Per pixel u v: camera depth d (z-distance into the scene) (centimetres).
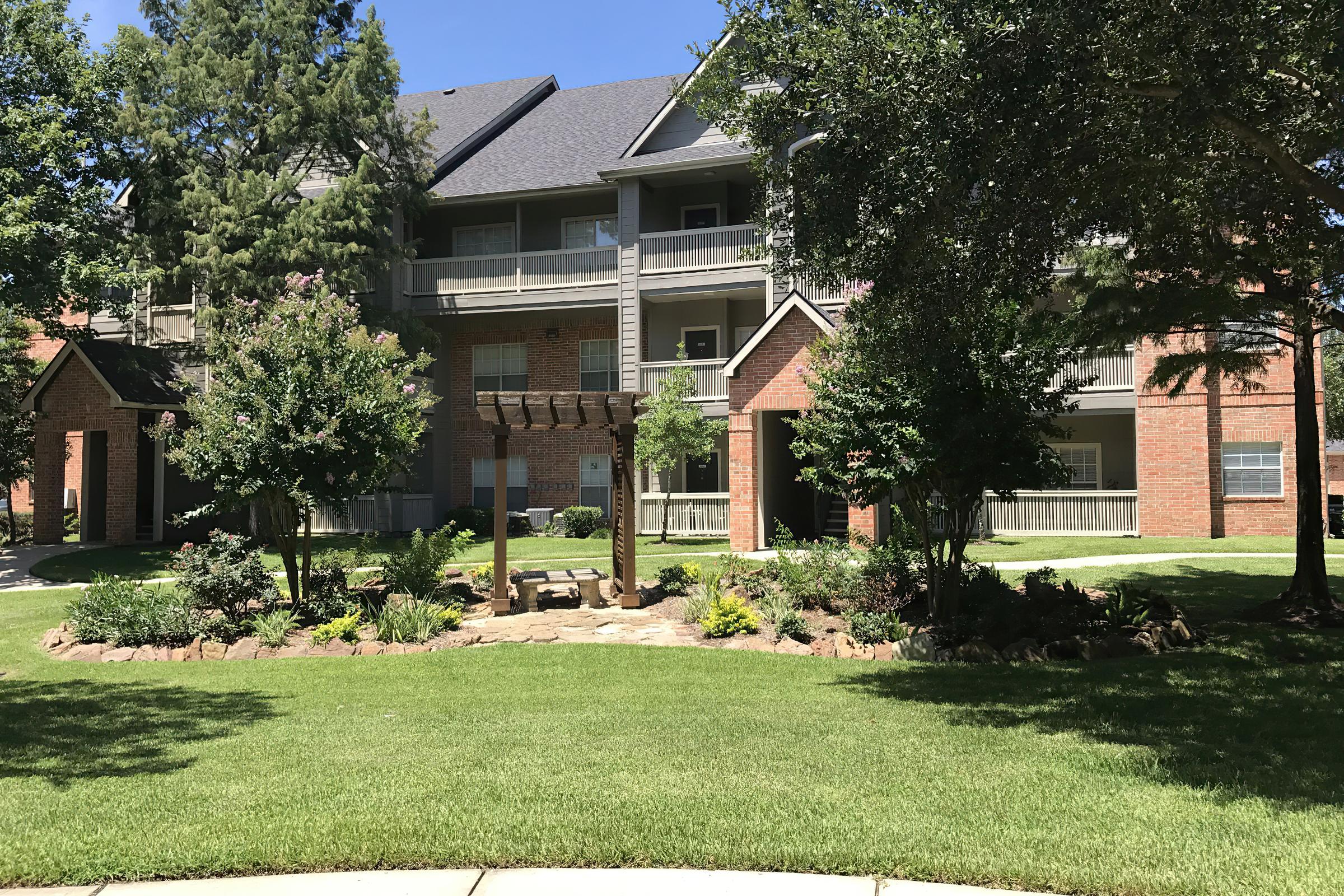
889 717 753
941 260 905
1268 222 1034
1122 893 414
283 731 722
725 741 672
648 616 1314
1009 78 760
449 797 543
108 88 2161
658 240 2617
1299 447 1235
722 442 2702
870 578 1230
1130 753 633
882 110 822
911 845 462
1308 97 910
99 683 940
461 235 2986
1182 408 2223
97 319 2942
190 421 2508
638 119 3044
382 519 2667
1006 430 1041
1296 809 514
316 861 454
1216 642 1070
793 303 2022
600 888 427
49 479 2480
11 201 1764
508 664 1008
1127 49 774
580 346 2894
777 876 440
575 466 2873
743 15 910
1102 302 1068
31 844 472
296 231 2294
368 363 1325
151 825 499
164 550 2275
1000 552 1923
